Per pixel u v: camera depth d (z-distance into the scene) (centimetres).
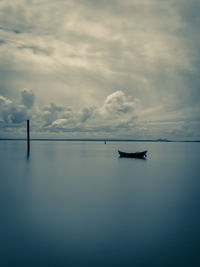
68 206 1241
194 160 4634
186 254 724
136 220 1020
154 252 734
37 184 1883
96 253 725
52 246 771
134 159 4803
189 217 1061
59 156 5275
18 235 855
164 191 1633
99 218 1040
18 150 7831
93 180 2106
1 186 1806
